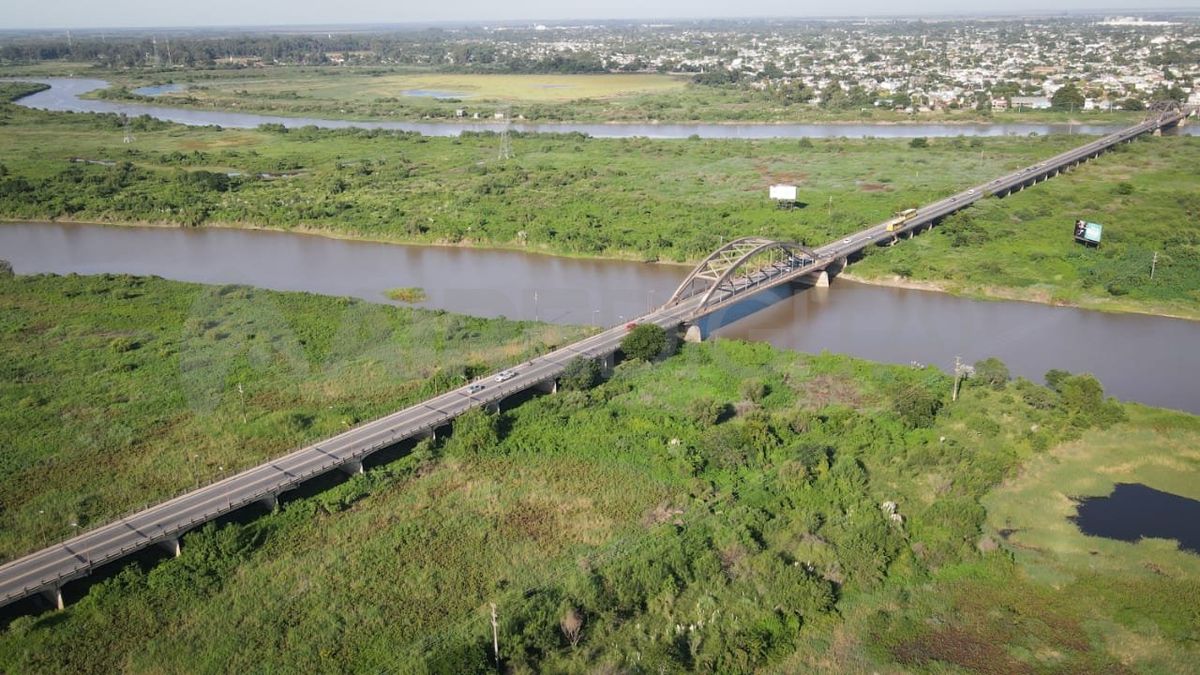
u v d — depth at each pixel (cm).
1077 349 12475
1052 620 6812
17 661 6406
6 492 8681
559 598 6875
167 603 7000
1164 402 10762
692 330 12644
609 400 10588
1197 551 7556
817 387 10969
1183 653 6425
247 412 10319
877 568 7294
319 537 7844
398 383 11069
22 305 14138
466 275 16212
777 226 18088
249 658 6425
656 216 19162
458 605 6925
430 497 8462
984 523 8006
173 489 8650
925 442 9388
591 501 8338
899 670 6350
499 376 10750
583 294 15025
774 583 7056
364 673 6253
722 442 9106
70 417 10256
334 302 14225
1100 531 7875
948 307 14312
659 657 6272
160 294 14712
